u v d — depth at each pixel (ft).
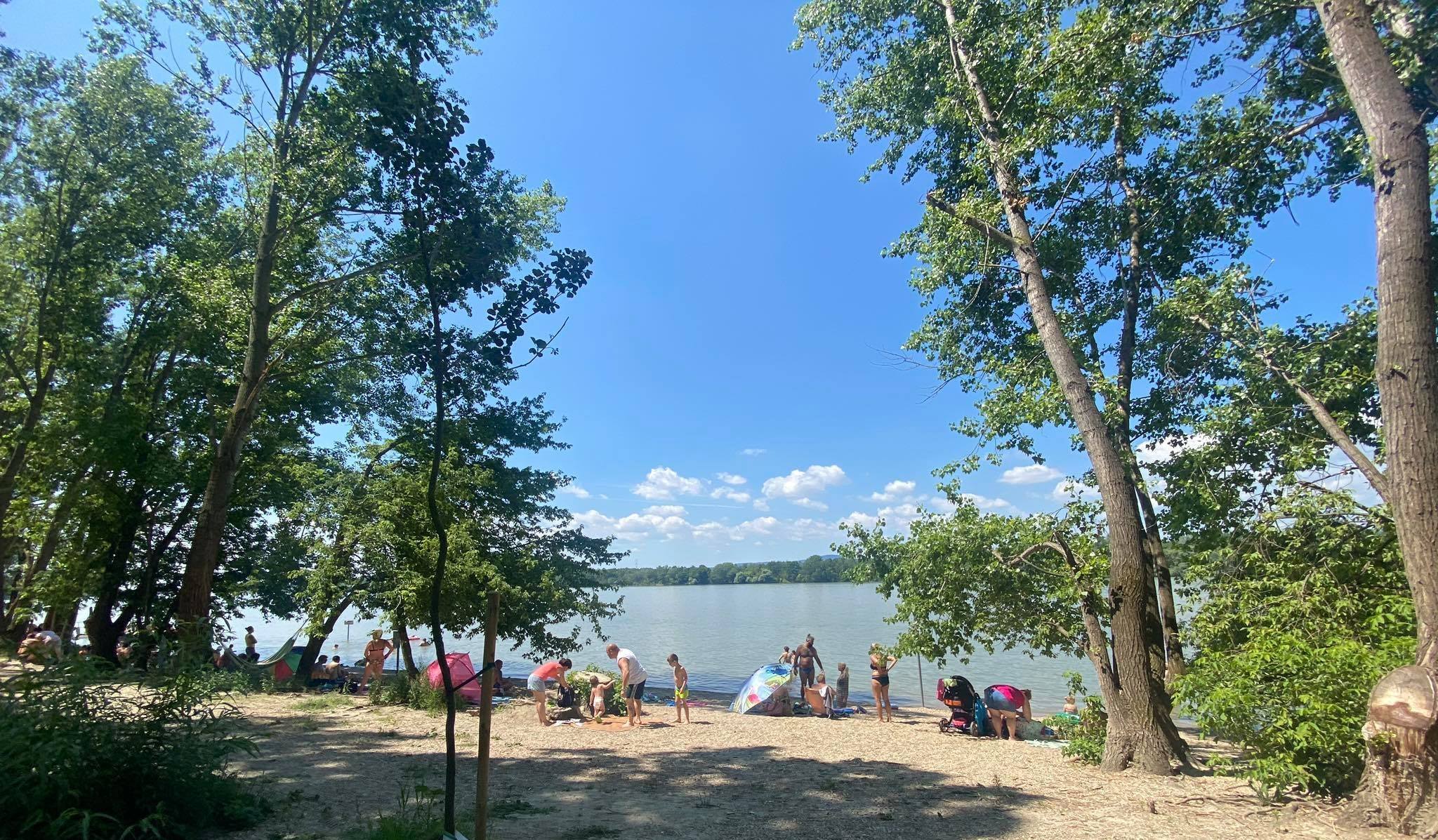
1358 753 21.84
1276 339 34.45
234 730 24.40
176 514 78.64
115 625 75.36
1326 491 31.04
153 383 75.10
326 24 50.57
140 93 59.21
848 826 21.62
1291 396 35.81
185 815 19.04
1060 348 33.45
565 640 65.77
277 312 59.11
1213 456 37.27
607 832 20.83
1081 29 32.22
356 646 142.00
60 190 58.29
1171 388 42.93
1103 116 37.76
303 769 28.99
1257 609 30.27
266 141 54.70
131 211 61.16
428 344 19.19
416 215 19.01
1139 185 42.34
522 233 62.13
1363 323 33.04
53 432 59.82
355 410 73.15
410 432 60.23
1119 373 42.57
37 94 56.65
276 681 59.16
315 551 61.16
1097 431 32.04
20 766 15.69
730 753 34.86
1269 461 36.83
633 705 44.42
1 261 59.11
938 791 26.25
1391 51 25.50
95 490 66.23
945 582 41.37
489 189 20.33
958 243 44.93
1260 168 37.93
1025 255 35.27
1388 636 24.58
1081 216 43.42
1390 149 21.33
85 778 17.01
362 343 64.54
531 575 61.46
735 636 160.56
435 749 34.12
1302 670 23.11
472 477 58.13
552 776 28.94
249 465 71.46
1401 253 20.94
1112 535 31.32
